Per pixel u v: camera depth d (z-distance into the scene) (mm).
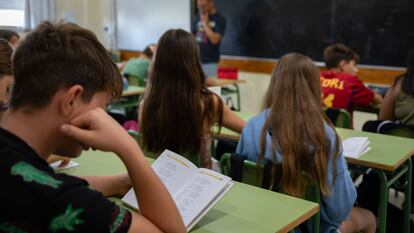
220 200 1446
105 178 1423
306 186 1731
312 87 1813
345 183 1777
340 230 2062
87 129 899
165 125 2088
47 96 843
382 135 2699
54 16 6660
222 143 3096
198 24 5668
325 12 5062
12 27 6223
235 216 1325
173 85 2059
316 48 5195
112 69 924
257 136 1885
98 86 893
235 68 5543
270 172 1751
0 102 1253
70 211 769
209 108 2154
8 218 764
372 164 2160
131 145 933
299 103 1769
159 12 6559
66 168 1720
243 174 1863
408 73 3158
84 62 866
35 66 843
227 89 5422
